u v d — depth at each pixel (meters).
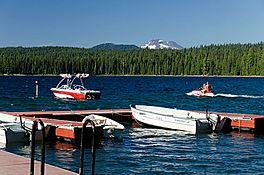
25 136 20.72
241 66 137.25
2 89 75.38
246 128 27.16
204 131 26.28
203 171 16.44
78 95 51.50
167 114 28.83
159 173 15.98
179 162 17.92
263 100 56.25
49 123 21.89
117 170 16.25
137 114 28.70
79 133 20.62
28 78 133.88
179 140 23.45
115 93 68.38
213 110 42.47
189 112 28.94
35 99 53.38
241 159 18.70
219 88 86.06
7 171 11.04
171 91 75.31
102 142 21.83
